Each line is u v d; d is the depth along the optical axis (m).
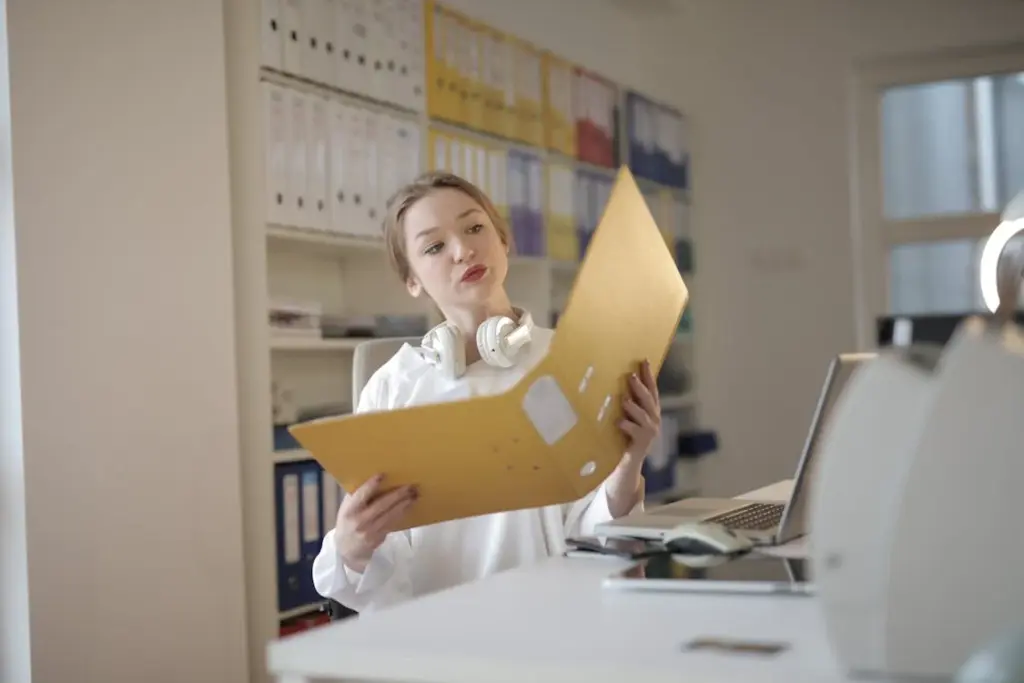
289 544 2.93
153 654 2.54
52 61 2.39
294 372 3.37
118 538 2.48
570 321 1.25
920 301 5.52
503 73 4.09
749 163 5.71
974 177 5.41
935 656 0.74
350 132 3.20
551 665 0.81
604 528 1.41
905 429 0.75
